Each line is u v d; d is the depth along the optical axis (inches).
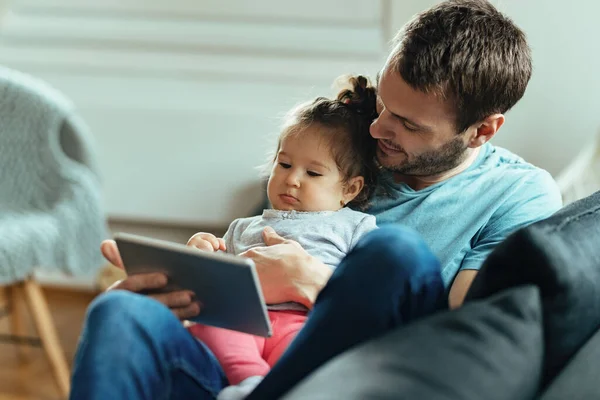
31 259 88.0
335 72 107.0
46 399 98.3
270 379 41.6
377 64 106.1
